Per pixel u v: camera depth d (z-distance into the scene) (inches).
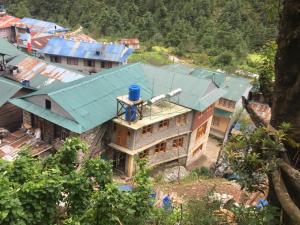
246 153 227.5
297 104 225.9
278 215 235.8
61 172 338.6
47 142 929.5
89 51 1836.9
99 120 885.2
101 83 996.6
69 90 914.1
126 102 887.7
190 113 1052.5
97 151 928.9
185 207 351.3
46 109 903.1
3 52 1284.4
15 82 1130.0
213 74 1498.5
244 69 1934.1
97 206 292.7
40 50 1941.4
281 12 232.7
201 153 1250.6
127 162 951.0
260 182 233.6
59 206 366.6
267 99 284.7
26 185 286.4
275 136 217.3
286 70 230.1
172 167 1081.4
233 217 281.7
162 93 1063.0
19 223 257.9
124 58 1833.2
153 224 321.7
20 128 1011.9
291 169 211.2
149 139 975.0
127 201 297.0
